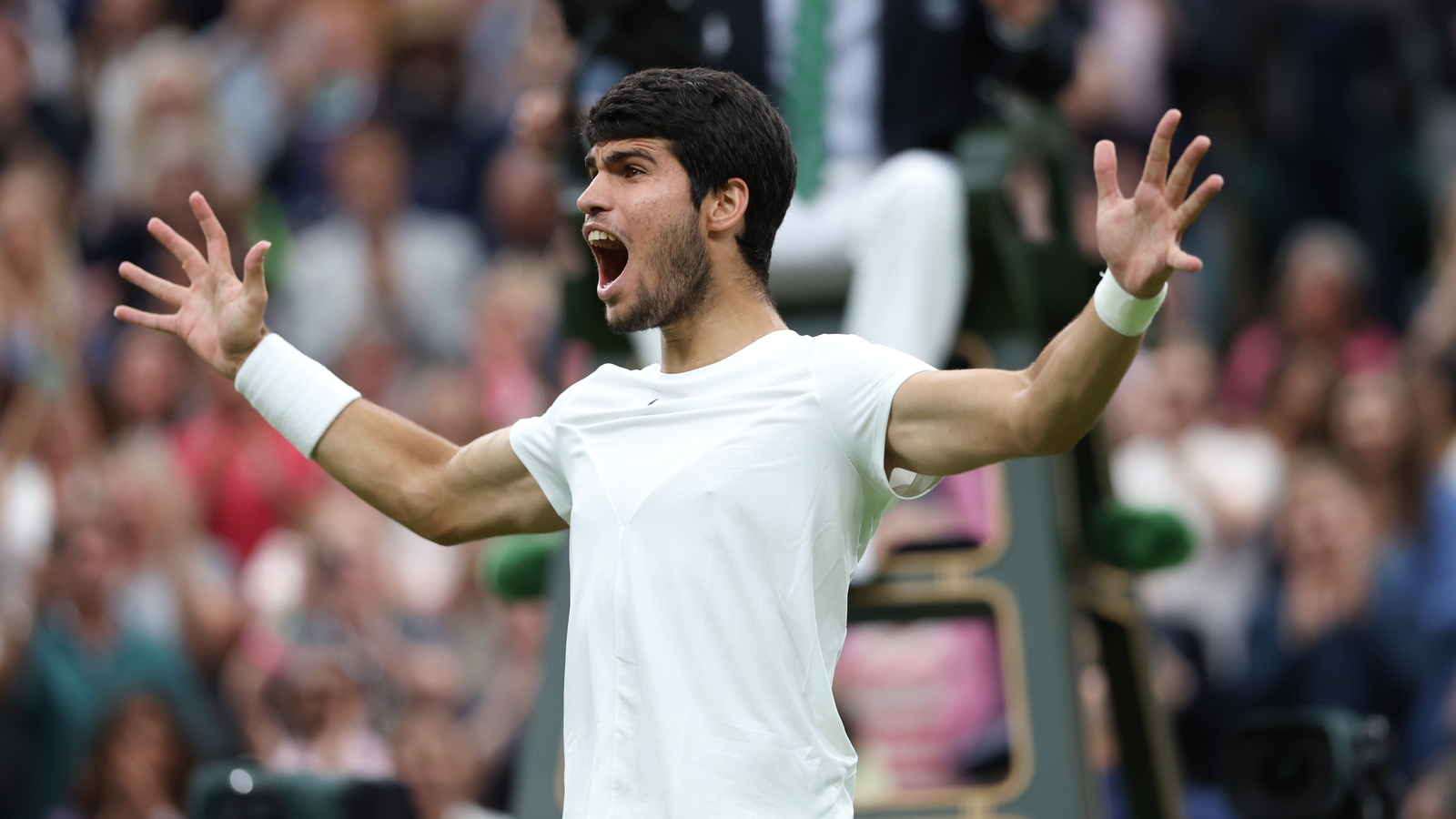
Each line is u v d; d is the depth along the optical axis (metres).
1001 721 19.91
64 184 31.36
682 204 8.46
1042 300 15.27
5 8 33.78
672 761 7.91
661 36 14.70
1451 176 32.38
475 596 23.44
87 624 21.91
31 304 27.20
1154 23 32.16
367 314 28.09
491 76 31.64
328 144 31.14
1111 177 7.71
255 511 24.70
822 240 14.62
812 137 14.90
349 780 13.33
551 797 13.19
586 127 8.71
